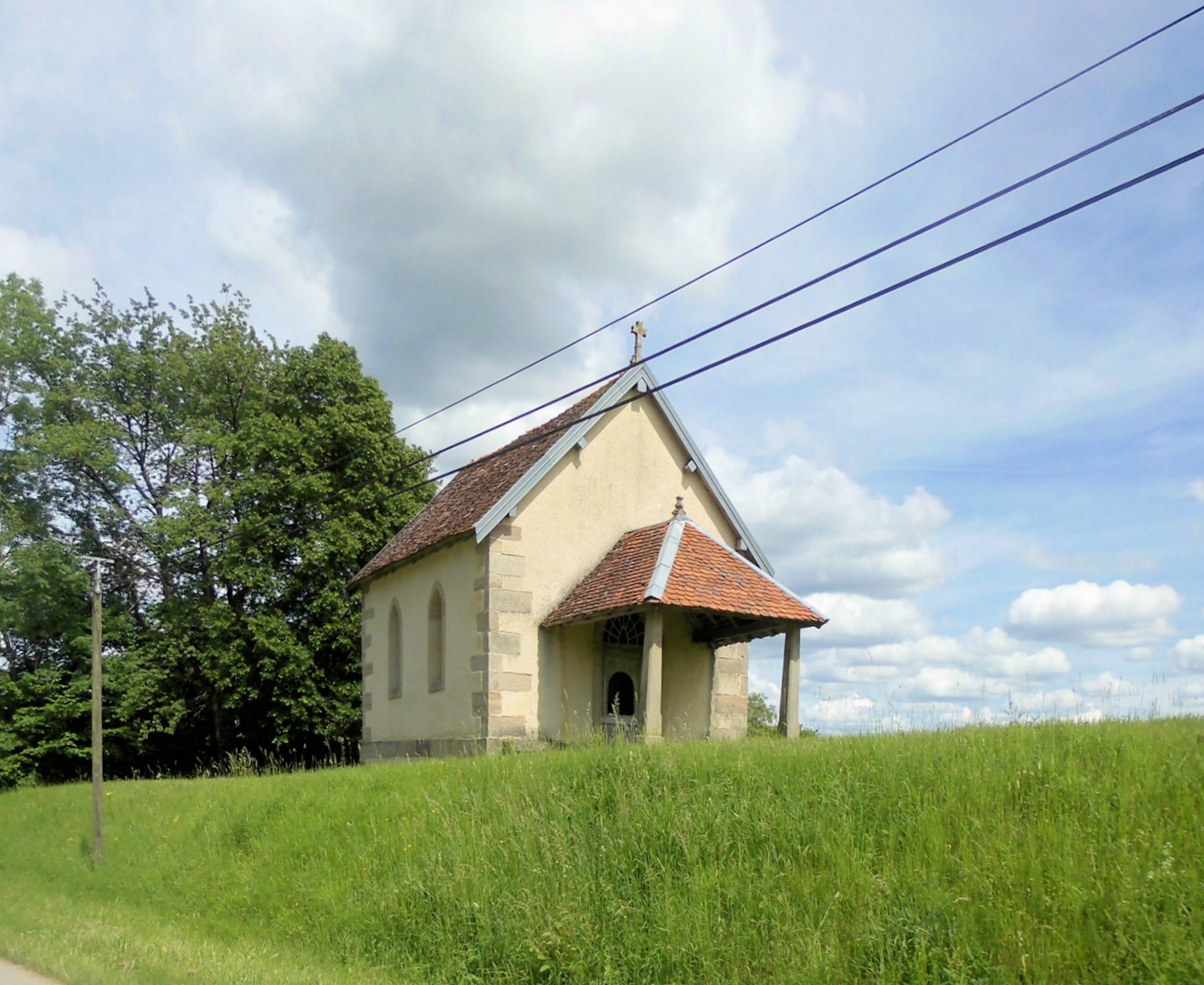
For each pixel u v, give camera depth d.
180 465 37.41
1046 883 8.14
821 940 8.33
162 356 36.88
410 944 10.74
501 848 11.58
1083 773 9.95
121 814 19.48
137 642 35.47
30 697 32.53
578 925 9.69
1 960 10.58
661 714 21.25
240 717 36.25
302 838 14.52
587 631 21.14
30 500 34.12
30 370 34.81
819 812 10.29
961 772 10.41
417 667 23.23
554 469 21.27
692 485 23.31
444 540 21.41
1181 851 8.13
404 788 15.09
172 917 13.58
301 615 34.53
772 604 19.12
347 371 36.72
